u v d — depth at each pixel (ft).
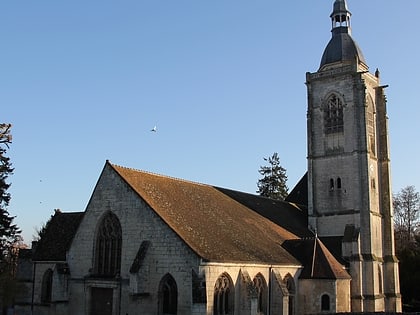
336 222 236.02
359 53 249.96
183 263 149.89
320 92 250.37
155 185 177.47
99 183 172.76
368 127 241.96
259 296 170.09
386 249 240.53
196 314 143.02
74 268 173.06
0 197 204.03
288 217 239.71
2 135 198.29
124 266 161.99
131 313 151.33
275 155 396.16
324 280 183.93
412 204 368.07
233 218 193.67
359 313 169.37
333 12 257.75
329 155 243.19
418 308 262.47
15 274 228.02
